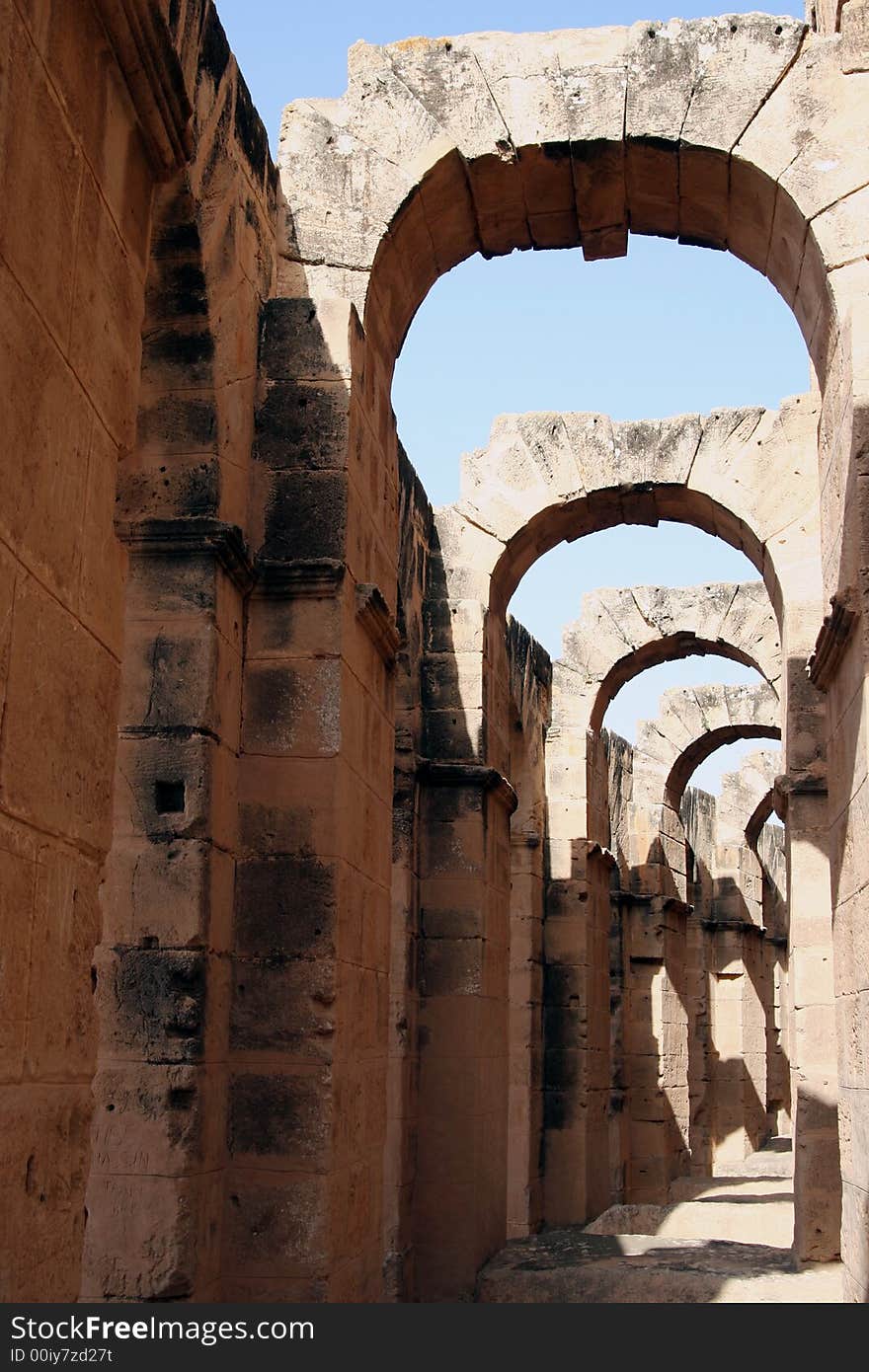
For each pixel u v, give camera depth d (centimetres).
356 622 808
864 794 762
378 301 919
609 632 1836
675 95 927
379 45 956
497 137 932
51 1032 423
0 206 393
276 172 890
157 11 507
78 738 455
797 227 907
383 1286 1108
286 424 810
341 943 743
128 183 527
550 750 1803
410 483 1283
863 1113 778
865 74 909
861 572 758
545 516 1410
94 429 482
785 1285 1116
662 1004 2130
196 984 673
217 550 711
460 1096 1195
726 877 2730
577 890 1747
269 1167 707
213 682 706
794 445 1347
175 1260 639
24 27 416
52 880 429
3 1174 385
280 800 750
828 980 1204
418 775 1251
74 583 456
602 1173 1762
